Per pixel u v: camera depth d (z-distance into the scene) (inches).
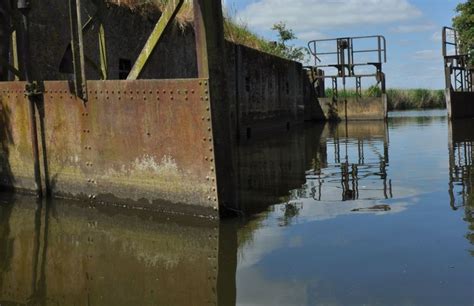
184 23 516.1
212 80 208.7
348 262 155.7
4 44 301.6
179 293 140.2
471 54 943.0
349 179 303.9
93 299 138.0
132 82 229.0
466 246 166.6
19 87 269.3
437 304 125.1
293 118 868.0
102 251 177.8
